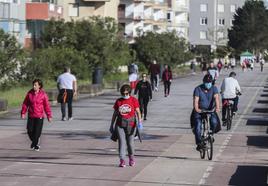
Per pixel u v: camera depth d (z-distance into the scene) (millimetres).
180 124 33000
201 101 20859
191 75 111188
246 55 175000
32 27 79500
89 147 23766
